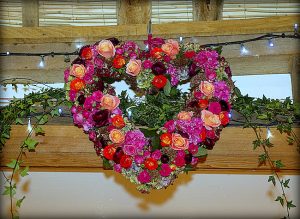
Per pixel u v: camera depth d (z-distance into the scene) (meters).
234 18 2.68
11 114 2.32
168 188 3.15
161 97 2.15
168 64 2.12
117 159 2.01
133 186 3.15
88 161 2.46
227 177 3.11
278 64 2.65
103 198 3.15
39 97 2.31
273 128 2.46
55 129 2.47
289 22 2.56
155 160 2.00
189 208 3.12
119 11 2.64
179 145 1.98
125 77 2.15
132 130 2.03
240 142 2.45
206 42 2.57
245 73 2.68
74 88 2.08
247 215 3.07
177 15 2.66
